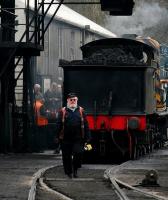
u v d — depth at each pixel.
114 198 18.14
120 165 27.92
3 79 36.22
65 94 32.16
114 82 31.97
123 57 32.28
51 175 24.25
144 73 31.86
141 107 31.64
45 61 52.66
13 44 33.97
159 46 42.72
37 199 17.67
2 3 36.81
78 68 32.16
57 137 23.78
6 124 35.97
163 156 34.62
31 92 37.00
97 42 34.41
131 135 31.61
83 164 30.47
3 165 28.16
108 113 31.45
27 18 34.19
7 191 19.33
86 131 23.70
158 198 17.95
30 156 34.12
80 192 19.45
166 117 43.91
